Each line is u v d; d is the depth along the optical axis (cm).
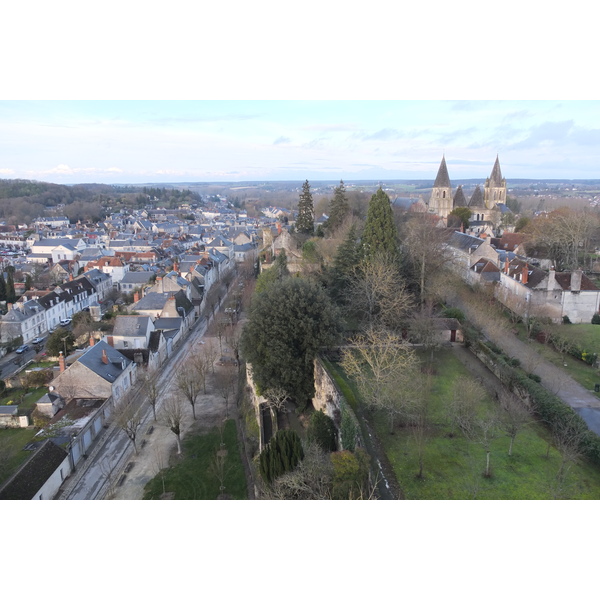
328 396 3594
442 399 3547
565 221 8044
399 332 4538
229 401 4953
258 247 13625
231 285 10462
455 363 4209
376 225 5259
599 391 3750
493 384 3800
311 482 2427
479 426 3131
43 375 5312
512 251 8350
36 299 7706
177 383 5334
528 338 4816
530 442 3034
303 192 8962
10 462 3784
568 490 2572
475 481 2642
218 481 3644
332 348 4106
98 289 9756
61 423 4144
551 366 4206
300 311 3856
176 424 4034
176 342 6856
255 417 4250
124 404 4609
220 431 4356
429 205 12438
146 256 11981
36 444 3928
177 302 7425
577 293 5544
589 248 8825
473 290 6184
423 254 5203
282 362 3791
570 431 2922
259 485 3303
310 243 7056
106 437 4284
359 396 3406
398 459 2848
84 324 6844
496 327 4528
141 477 3725
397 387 3325
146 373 5400
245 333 4041
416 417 3175
